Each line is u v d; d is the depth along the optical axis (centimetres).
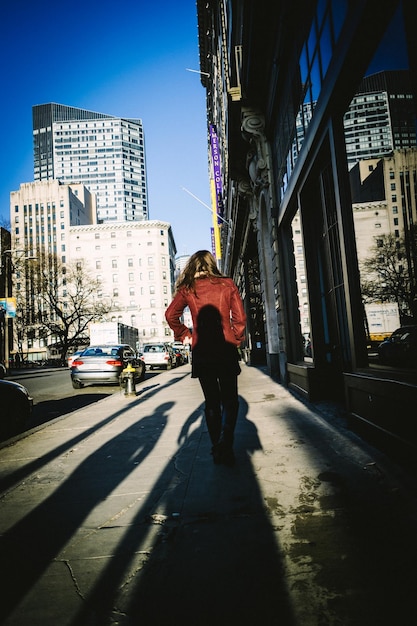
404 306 311
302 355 792
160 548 208
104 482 323
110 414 680
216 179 2867
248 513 240
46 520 255
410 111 278
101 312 5616
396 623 141
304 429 436
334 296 544
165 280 10056
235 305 340
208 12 2192
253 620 149
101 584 180
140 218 19288
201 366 337
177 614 156
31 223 10262
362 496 248
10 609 166
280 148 788
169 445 429
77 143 18950
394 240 320
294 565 181
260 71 799
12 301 3281
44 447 466
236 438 421
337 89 389
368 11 296
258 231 1204
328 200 534
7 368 3325
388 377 316
